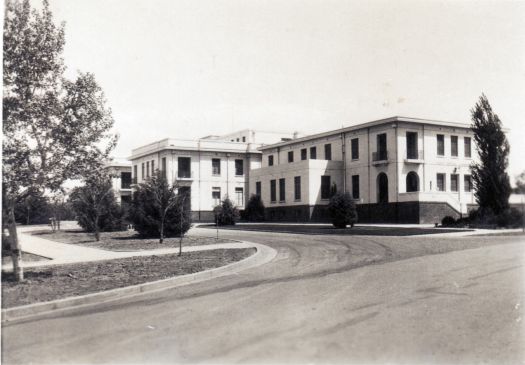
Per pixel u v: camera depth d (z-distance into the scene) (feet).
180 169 182.09
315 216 146.41
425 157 131.95
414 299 27.71
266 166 178.60
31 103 36.58
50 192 40.91
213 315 25.18
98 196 84.43
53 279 38.65
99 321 25.20
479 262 42.93
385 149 133.39
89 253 61.93
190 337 21.16
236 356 18.47
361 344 19.54
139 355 19.11
